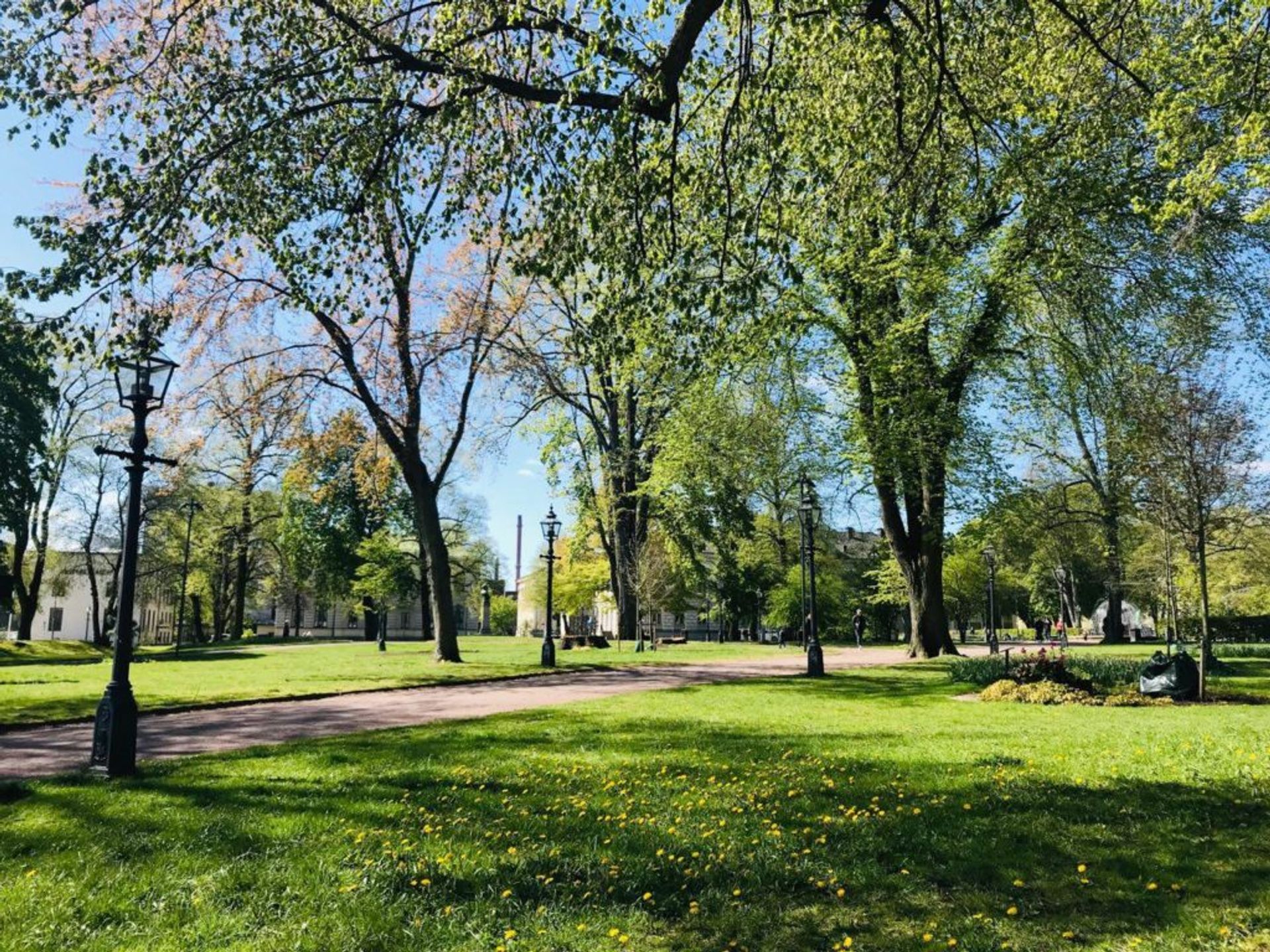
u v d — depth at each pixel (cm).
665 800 730
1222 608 3584
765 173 1042
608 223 995
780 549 5428
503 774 852
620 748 1009
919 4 1027
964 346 2278
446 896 509
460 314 2542
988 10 1092
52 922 470
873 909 479
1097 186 1783
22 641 3916
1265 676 1934
